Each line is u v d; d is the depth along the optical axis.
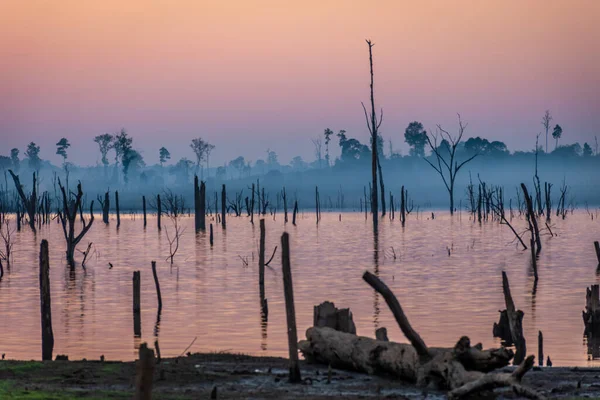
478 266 70.25
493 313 42.62
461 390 16.77
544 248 88.69
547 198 145.88
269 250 90.44
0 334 37.44
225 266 72.44
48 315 28.52
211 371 21.95
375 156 118.50
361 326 38.44
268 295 51.75
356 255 83.00
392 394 18.50
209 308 45.69
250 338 35.22
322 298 49.66
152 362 13.59
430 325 38.62
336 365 22.61
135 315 37.50
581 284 55.97
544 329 37.19
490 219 164.62
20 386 19.28
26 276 65.88
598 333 35.78
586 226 133.62
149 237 117.50
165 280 61.44
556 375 22.28
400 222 154.62
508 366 24.14
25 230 141.25
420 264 72.69
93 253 88.12
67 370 21.59
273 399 18.11
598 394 19.25
